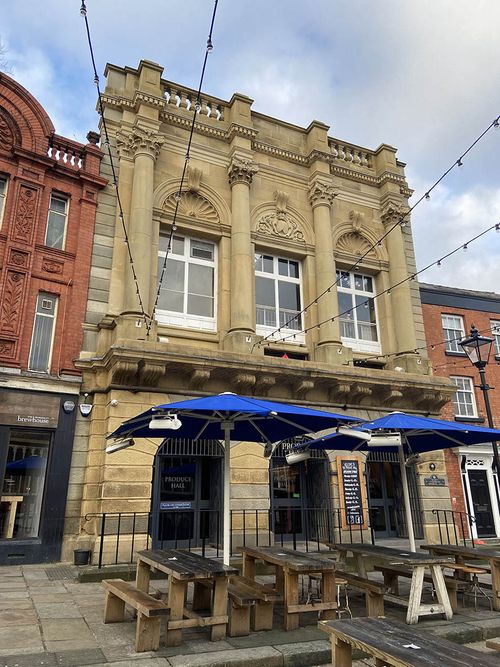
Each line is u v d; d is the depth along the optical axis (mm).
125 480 11102
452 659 3436
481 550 8320
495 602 7461
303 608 6230
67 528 11062
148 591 7160
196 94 15758
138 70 15125
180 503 12469
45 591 8102
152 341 12156
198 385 12352
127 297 12602
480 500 16922
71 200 13328
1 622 6176
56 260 12633
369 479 14984
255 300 15109
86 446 11703
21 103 13180
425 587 8766
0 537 10727
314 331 15422
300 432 8188
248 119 16000
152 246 13734
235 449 12547
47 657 4938
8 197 12398
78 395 11906
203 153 15273
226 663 5004
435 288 19031
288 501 13766
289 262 16250
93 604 7215
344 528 13188
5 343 11508
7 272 11891
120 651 5207
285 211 16047
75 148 13664
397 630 4211
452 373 18234
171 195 14477
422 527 14578
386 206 17750
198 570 5668
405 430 9078
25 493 11133
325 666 5348
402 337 16359
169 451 12078
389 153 18500
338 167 17516
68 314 12422
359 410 14484
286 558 6773
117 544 10023
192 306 14281
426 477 15086
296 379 13312
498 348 19375
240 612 5980
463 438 9195
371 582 6945
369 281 17594
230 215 15102
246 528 12086
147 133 14078
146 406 11820
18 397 11266
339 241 16984
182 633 6004
